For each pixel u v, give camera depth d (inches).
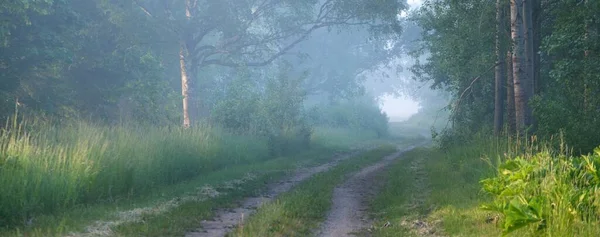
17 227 378.0
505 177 409.7
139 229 382.0
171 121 1071.0
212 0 1450.5
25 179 438.9
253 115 1173.7
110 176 543.2
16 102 885.2
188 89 1462.8
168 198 534.6
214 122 1152.8
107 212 440.5
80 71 1286.9
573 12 608.7
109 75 1307.8
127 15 1333.7
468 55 847.7
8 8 863.7
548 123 603.5
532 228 325.4
